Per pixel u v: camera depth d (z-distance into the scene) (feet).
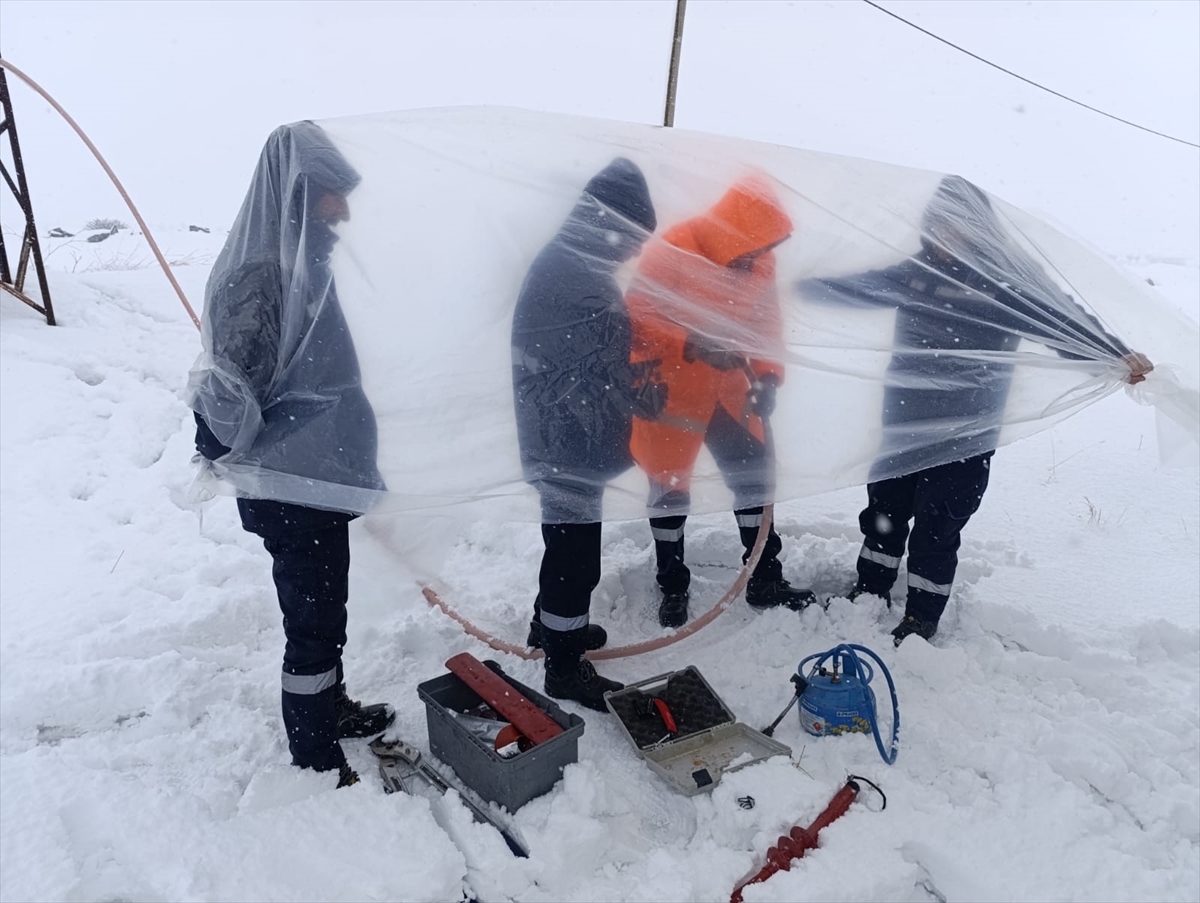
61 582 12.83
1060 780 9.36
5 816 8.34
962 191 10.38
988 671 11.41
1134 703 10.89
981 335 9.21
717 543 14.61
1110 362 9.18
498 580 13.75
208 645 11.92
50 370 18.95
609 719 10.59
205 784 9.14
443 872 7.93
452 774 9.48
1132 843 8.75
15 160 20.40
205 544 14.30
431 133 9.28
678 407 8.98
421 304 8.52
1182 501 16.28
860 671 10.17
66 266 37.99
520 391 8.64
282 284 8.49
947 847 8.59
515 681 10.00
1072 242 10.87
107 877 7.90
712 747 10.05
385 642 11.99
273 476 8.22
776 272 9.19
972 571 13.88
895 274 9.29
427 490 8.63
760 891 7.93
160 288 25.70
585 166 9.27
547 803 8.85
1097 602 13.08
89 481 15.76
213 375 8.16
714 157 9.79
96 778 8.98
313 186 8.58
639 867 8.49
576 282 8.75
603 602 13.26
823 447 9.33
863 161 10.39
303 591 8.61
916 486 11.36
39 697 10.28
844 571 13.82
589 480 9.00
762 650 11.87
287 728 9.16
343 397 8.38
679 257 9.01
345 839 8.20
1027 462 18.17
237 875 7.77
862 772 9.62
